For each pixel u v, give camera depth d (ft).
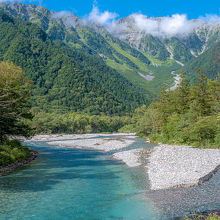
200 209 57.06
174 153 144.87
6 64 155.74
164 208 59.00
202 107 260.62
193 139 199.00
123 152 172.35
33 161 140.26
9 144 151.23
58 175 99.76
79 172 106.22
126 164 125.90
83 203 64.08
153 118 322.14
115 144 238.89
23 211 58.18
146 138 326.65
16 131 145.89
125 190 76.38
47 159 148.77
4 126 138.21
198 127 192.44
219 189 72.18
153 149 179.11
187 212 55.72
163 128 257.96
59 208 60.23
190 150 159.53
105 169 112.98
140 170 108.17
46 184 84.53
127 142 260.42
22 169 113.91
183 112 293.43
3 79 133.90
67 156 163.84
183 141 211.82
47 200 66.54
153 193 71.72
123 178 93.25
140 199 66.69
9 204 63.10
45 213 56.95
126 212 57.31
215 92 279.49
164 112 318.24
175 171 96.02
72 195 71.31
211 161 114.32
